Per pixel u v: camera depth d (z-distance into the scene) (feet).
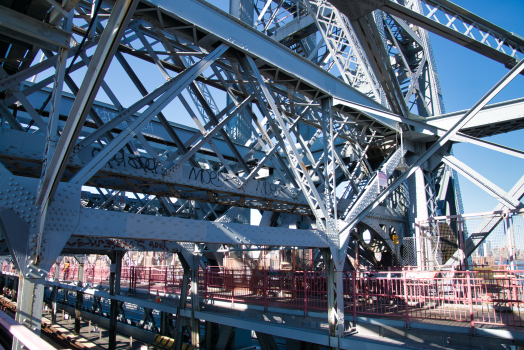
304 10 63.98
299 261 62.34
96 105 47.14
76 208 16.75
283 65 30.45
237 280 44.50
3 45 21.26
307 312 36.86
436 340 27.04
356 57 49.88
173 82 24.89
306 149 38.19
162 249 43.27
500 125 43.60
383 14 61.46
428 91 66.33
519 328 26.27
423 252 52.80
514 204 40.40
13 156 22.57
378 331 29.91
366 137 57.36
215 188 30.86
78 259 72.23
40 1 15.72
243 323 35.53
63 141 12.30
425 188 55.72
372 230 58.08
